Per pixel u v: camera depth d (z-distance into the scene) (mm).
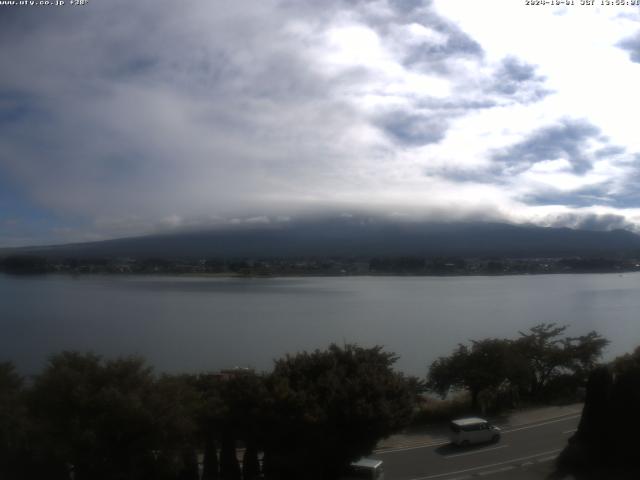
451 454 29203
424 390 38938
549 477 25703
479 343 41281
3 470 20938
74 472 22125
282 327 110875
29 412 21266
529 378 39875
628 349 74938
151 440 21047
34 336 97562
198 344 89375
